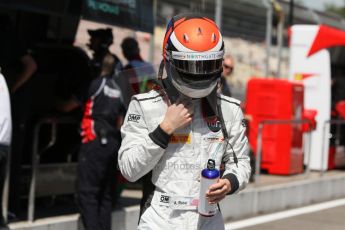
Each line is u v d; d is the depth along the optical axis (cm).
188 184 316
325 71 1048
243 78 1209
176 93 317
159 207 317
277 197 848
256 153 838
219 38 309
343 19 1689
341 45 1044
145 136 319
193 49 302
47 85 677
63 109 671
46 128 677
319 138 1029
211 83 309
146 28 739
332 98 1084
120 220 657
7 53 591
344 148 1109
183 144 316
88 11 661
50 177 661
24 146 660
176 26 313
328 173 1037
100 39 640
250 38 1223
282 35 1332
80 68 674
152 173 321
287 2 1365
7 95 453
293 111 959
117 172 655
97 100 603
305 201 902
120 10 700
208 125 320
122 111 627
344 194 992
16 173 613
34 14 711
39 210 671
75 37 793
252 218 794
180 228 314
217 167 321
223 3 1102
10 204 614
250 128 963
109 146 605
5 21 598
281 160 955
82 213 606
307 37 1062
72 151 689
